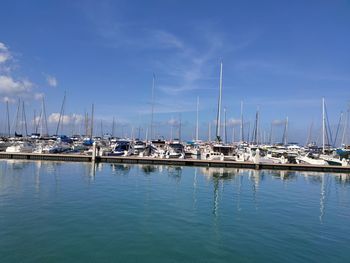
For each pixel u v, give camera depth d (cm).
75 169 4188
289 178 4053
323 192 3048
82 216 1859
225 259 1322
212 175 4062
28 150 6047
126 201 2295
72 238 1495
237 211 2117
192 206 2220
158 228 1686
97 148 5809
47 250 1351
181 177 3769
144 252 1367
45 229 1605
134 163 5241
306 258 1352
